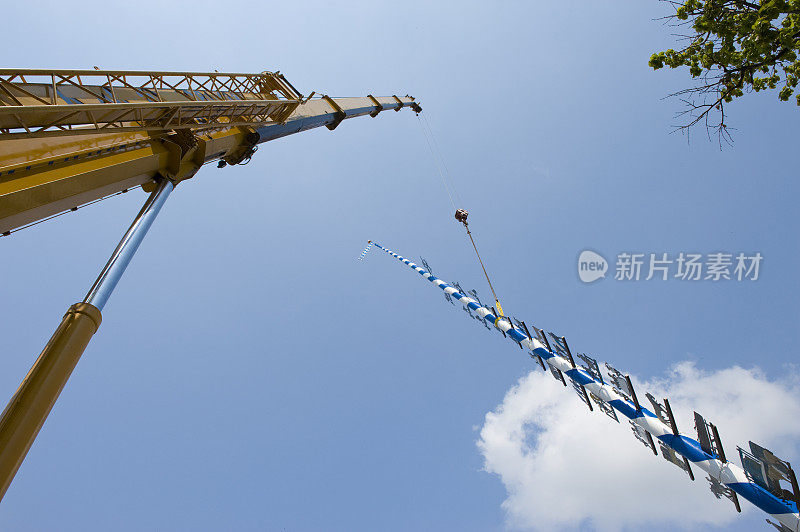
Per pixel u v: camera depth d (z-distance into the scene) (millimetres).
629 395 17578
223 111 22219
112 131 17453
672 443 15289
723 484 13633
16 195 14016
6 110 12977
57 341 11953
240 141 27062
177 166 20969
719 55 14430
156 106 17453
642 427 16578
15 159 14156
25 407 10469
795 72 15297
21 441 10078
